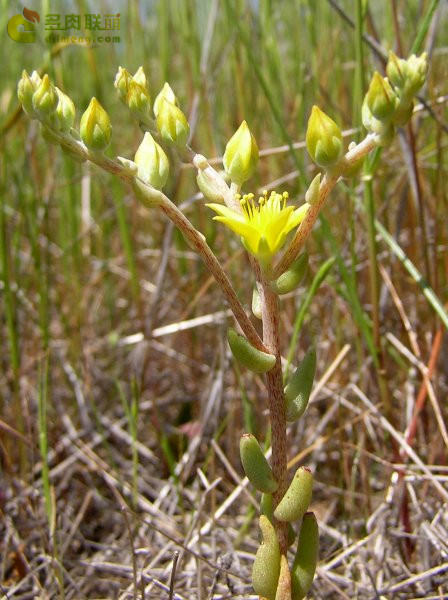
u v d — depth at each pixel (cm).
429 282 13
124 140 22
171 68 20
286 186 17
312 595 11
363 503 14
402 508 12
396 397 16
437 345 13
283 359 16
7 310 14
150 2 21
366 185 11
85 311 19
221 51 17
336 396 15
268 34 17
